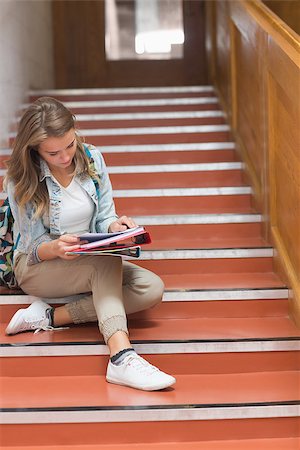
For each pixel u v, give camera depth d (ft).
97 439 8.45
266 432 8.55
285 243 11.11
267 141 11.95
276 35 11.41
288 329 9.96
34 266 9.75
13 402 8.57
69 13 24.26
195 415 8.40
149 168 14.24
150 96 18.76
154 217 12.55
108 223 9.86
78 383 9.16
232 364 9.50
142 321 10.46
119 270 9.36
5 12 15.97
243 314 10.61
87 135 16.01
